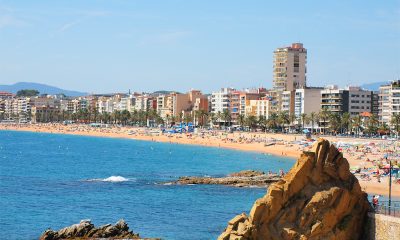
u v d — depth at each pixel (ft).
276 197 172.76
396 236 169.99
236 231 172.86
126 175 560.20
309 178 177.99
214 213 342.23
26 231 297.33
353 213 178.50
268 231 171.53
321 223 171.73
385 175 468.34
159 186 464.65
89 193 426.51
